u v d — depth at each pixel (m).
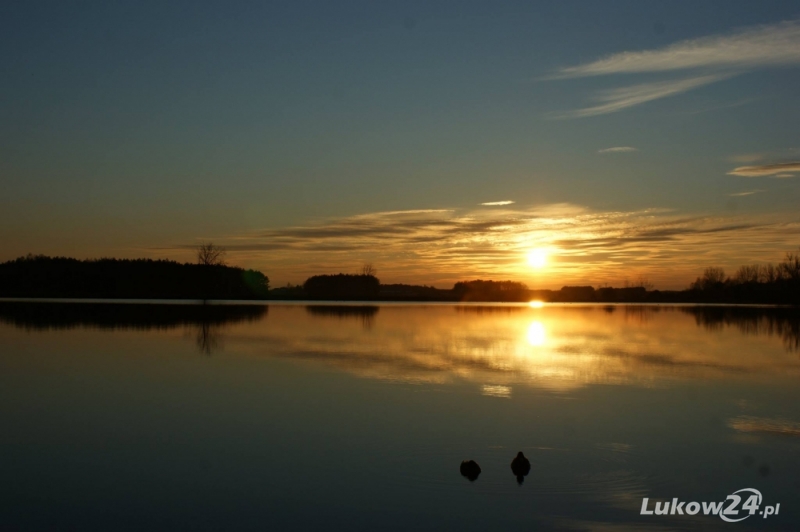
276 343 46.41
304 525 14.19
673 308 125.94
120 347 43.34
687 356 41.28
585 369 34.78
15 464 18.11
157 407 24.88
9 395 27.16
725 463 18.33
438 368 34.44
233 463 18.11
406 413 23.73
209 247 147.88
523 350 43.50
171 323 63.47
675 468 17.83
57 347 43.12
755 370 35.19
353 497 15.62
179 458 18.56
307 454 18.83
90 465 18.02
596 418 23.19
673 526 14.27
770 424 22.67
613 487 16.42
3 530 14.00
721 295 161.62
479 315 91.81
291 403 25.47
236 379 30.83
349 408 24.55
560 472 17.41
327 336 52.16
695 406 25.48
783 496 15.96
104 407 24.92
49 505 15.29
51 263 141.12
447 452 19.02
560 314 98.94
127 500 15.56
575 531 13.94
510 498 15.56
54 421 22.77
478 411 24.06
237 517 14.62
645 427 22.02
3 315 72.50
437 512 14.83
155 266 144.00
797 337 55.62
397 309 106.62
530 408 24.66
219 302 122.75
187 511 14.91
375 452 18.95
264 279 171.75
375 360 37.50
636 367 35.94
